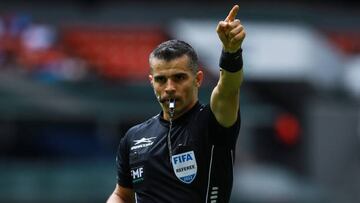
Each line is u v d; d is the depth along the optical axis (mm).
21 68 77875
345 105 82438
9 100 74375
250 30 86000
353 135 81500
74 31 83938
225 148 15719
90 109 75250
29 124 74938
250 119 77312
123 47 83000
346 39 89125
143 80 79438
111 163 72000
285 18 88375
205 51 82625
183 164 15781
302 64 83750
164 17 87938
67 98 75625
